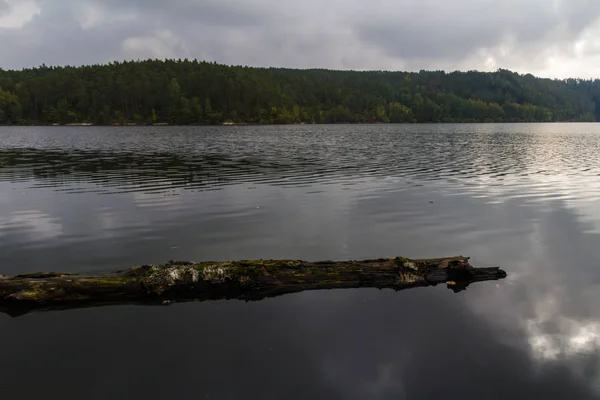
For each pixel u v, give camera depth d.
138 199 17.73
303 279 8.77
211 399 5.28
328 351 6.33
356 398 5.29
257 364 6.00
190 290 8.45
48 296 8.00
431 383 5.60
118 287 8.20
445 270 9.07
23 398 5.26
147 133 90.81
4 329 7.01
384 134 87.62
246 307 7.86
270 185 21.23
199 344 6.53
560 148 48.19
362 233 12.67
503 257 10.50
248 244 11.59
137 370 5.85
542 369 5.90
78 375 5.73
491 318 7.35
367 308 7.77
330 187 20.64
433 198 17.91
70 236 12.34
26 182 22.19
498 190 19.78
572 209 15.79
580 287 8.62
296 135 81.88
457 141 62.47
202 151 42.88
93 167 28.64
